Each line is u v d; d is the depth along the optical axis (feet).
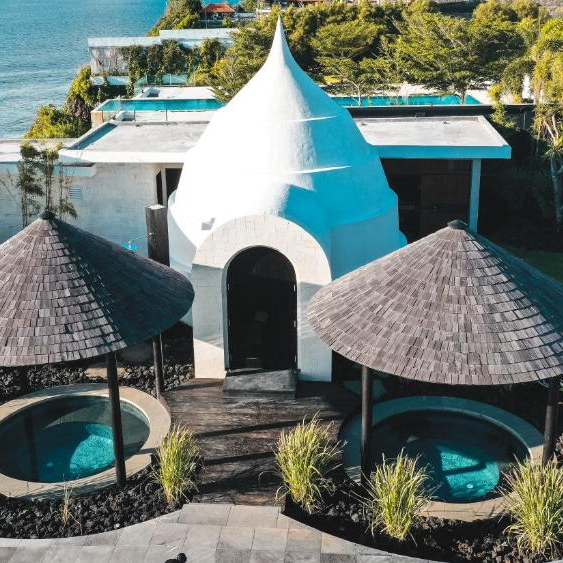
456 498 44.50
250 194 58.39
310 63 183.42
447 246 42.06
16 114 246.68
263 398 53.57
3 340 41.29
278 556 38.27
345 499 43.50
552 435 43.01
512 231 92.73
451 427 51.78
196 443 48.78
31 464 48.70
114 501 43.68
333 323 43.57
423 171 88.33
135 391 55.93
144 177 84.02
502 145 82.28
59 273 43.27
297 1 344.90
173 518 41.47
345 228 60.70
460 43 144.36
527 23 179.63
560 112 94.68
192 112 124.77
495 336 39.17
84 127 171.73
